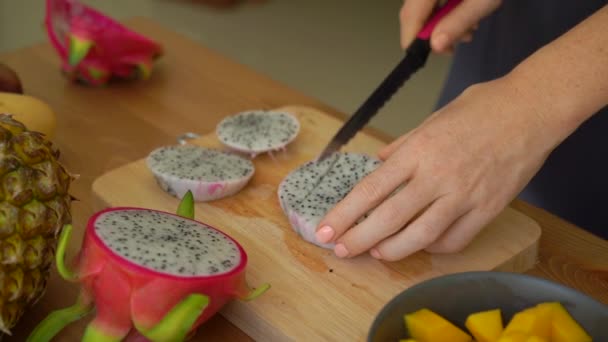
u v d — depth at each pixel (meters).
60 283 0.76
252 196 0.85
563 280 0.81
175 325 0.66
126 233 0.70
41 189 0.67
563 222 0.87
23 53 1.08
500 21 1.02
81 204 0.85
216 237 0.74
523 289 0.70
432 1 0.93
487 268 0.79
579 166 1.00
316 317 0.74
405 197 0.75
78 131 0.94
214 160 0.88
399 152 0.75
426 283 0.69
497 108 0.75
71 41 0.99
